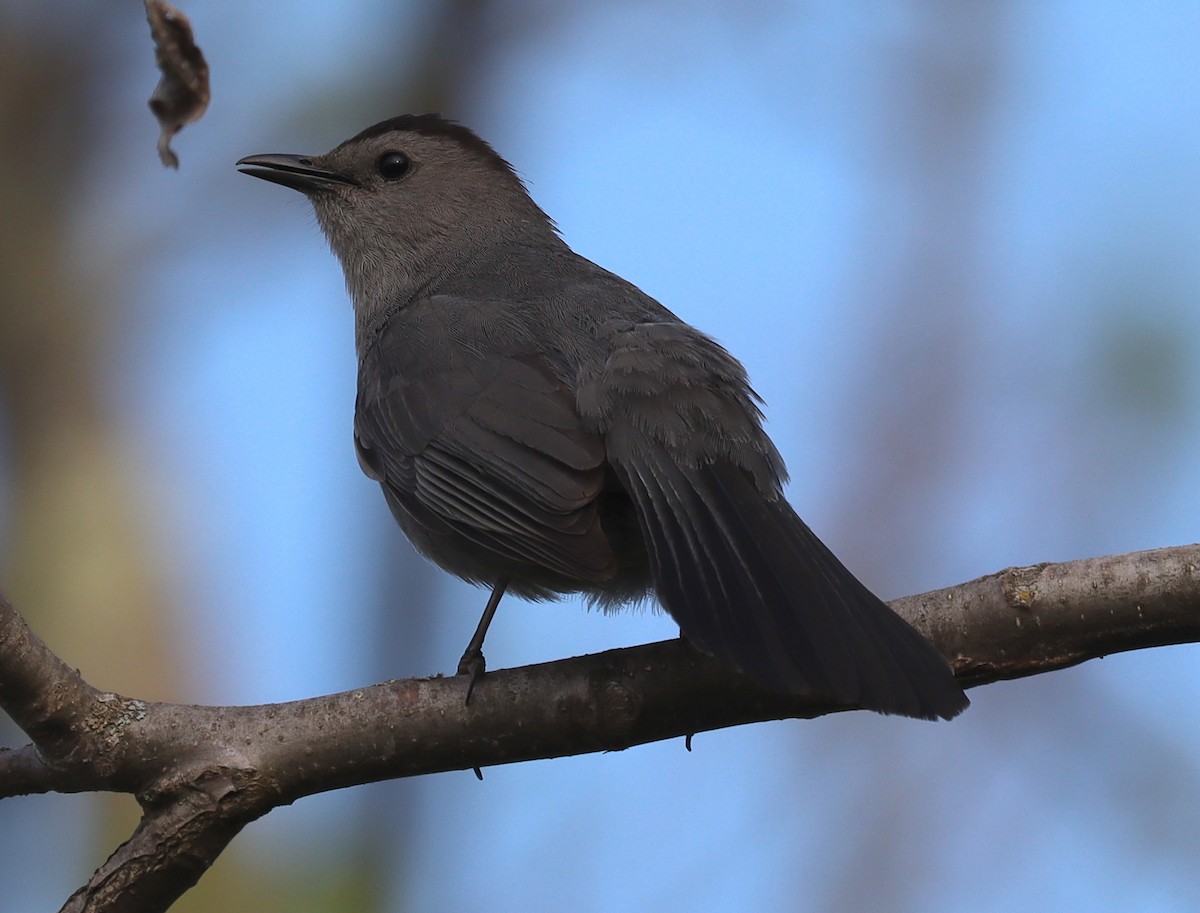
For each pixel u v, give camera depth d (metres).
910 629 8.91
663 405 10.26
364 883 12.11
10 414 14.59
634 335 10.89
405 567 13.59
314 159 13.94
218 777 8.98
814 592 9.17
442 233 13.49
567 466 10.21
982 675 9.12
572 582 10.85
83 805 12.95
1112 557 9.06
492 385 10.85
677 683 9.15
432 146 13.74
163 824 8.98
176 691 13.60
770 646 8.80
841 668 8.65
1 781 9.16
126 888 8.96
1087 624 8.98
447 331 11.52
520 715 9.15
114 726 9.02
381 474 11.60
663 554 9.63
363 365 12.35
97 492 14.29
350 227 13.73
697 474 10.03
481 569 10.97
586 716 9.15
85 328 14.84
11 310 14.70
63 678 8.95
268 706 9.21
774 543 9.57
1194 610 8.88
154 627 13.76
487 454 10.55
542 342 11.19
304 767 9.08
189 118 9.60
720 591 9.23
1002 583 9.10
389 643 13.39
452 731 9.13
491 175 13.79
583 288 12.02
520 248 13.28
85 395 14.70
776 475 10.46
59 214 15.18
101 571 13.88
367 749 9.12
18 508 14.29
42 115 15.23
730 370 10.78
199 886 12.10
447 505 10.68
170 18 9.51
